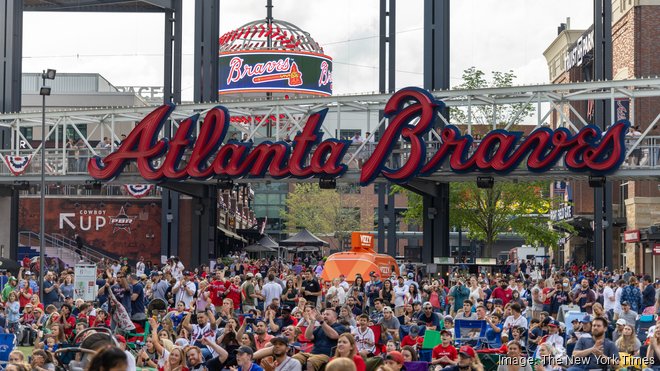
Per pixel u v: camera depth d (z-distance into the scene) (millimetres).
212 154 77000
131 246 111125
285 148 75312
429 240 78562
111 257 111125
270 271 54531
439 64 76812
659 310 47562
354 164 90812
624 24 114312
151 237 111125
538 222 107062
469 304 43188
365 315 36250
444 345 35125
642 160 70500
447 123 72375
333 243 190375
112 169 79688
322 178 74438
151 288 58125
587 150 68875
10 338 39094
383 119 75250
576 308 48844
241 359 26656
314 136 74562
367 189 189875
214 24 85000
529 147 70125
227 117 76312
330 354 31766
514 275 71500
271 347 27438
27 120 88062
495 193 104312
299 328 35906
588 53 122875
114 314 42156
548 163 69500
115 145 88062
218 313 52469
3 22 90000
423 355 38500
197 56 84312
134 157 78938
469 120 72812
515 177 73750
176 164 78000
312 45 132500
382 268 65938
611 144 68375
